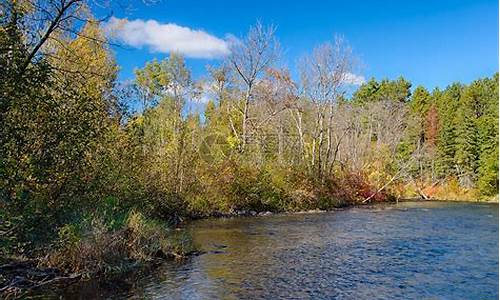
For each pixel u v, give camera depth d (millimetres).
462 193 56531
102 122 14055
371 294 10359
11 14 9969
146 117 22172
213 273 12047
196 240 17469
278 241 17562
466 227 22688
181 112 31406
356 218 27312
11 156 9930
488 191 53812
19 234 10812
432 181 63719
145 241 13781
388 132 64375
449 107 81438
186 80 44250
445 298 10133
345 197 40250
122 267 11953
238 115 46188
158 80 47906
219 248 15781
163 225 17328
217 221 24797
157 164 23422
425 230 21328
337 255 14789
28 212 10680
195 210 26312
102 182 14719
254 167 32188
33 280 10312
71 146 11836
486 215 29516
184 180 25750
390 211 33062
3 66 9609
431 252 15477
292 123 46719
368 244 17047
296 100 41156
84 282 10641
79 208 13180
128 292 10086
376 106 71688
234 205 29547
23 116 10500
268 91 41812
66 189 12398
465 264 13578
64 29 11727
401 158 65875
